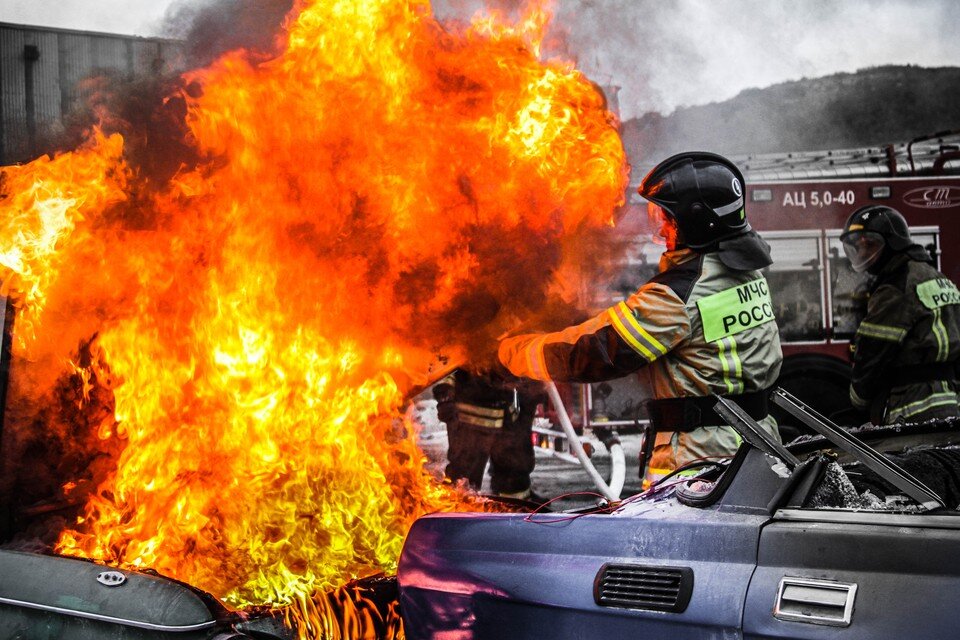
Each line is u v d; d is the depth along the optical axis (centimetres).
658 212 347
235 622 256
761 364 331
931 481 263
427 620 256
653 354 322
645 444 347
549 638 227
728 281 330
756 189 850
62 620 254
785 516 209
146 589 253
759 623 194
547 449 895
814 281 846
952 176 851
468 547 251
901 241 549
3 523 336
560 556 234
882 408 548
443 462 654
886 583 185
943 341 531
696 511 225
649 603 211
